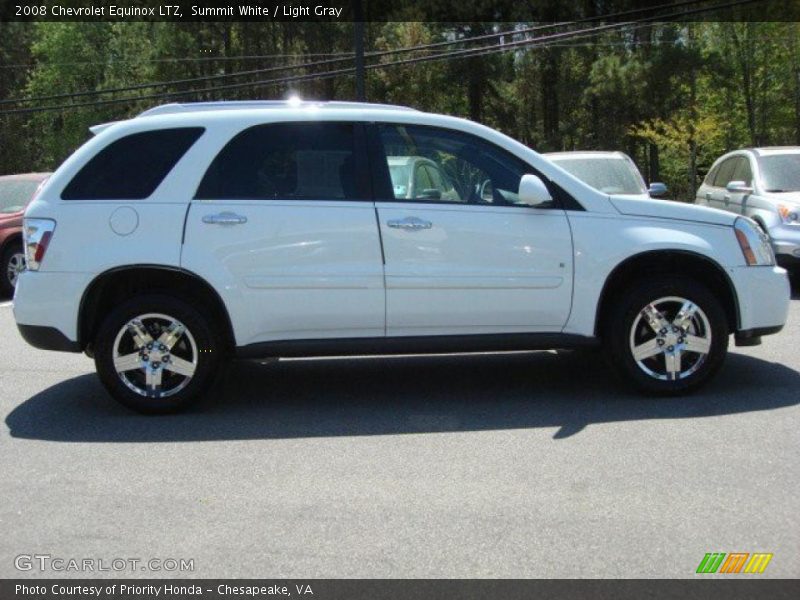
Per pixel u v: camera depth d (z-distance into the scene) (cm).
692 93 3709
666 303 607
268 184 592
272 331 593
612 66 3603
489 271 593
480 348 605
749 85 4150
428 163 605
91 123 4725
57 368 764
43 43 4878
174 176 589
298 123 600
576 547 386
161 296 591
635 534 397
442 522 415
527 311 599
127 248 579
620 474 471
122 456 521
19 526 421
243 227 582
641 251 595
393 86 4275
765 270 616
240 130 596
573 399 623
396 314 593
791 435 528
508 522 413
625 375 611
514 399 629
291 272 584
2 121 5088
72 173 593
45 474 492
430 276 589
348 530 409
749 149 1260
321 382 693
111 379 595
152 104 4516
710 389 635
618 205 607
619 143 4100
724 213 619
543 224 596
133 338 594
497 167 607
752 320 614
